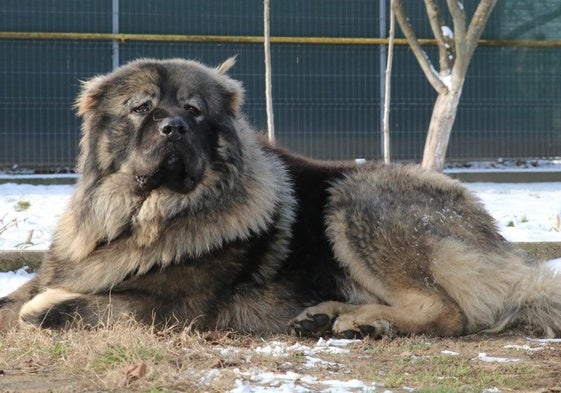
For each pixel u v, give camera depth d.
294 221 9.25
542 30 26.08
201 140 8.41
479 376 6.77
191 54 24.48
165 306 8.41
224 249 8.58
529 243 13.02
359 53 25.19
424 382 6.52
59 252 9.00
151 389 5.95
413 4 25.47
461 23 20.38
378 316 8.50
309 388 6.17
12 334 7.72
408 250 8.88
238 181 8.69
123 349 6.86
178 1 24.44
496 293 9.11
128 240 8.51
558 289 9.12
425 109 25.52
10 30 23.75
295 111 24.95
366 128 25.33
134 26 24.30
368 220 9.05
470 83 25.81
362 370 6.92
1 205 18.16
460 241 9.09
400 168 9.69
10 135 23.78
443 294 8.84
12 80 23.70
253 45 24.64
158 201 8.37
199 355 7.05
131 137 8.48
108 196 8.55
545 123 26.27
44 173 24.39
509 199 20.28
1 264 12.15
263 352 7.35
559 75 26.23
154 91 8.55
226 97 8.94
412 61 25.39
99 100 8.84
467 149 25.94
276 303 8.86
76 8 24.03
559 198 20.61
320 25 25.09
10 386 6.17
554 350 7.92
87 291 8.62
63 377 6.45
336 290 9.22
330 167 9.73
